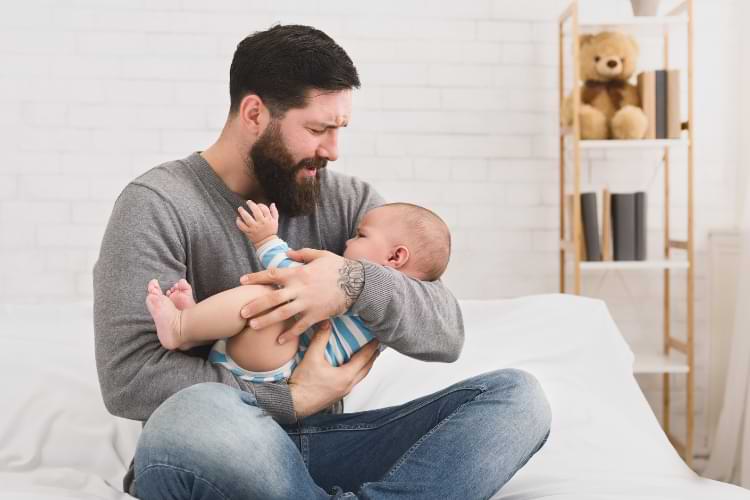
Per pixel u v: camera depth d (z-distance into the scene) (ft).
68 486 5.33
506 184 9.87
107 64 9.30
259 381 4.28
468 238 9.87
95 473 5.76
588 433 6.06
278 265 4.44
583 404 6.41
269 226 4.56
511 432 4.17
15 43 9.18
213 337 4.20
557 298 7.98
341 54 4.75
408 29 9.68
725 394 9.41
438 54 9.73
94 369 6.47
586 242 9.34
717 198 10.12
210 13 9.40
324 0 9.55
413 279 4.66
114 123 9.34
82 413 6.06
